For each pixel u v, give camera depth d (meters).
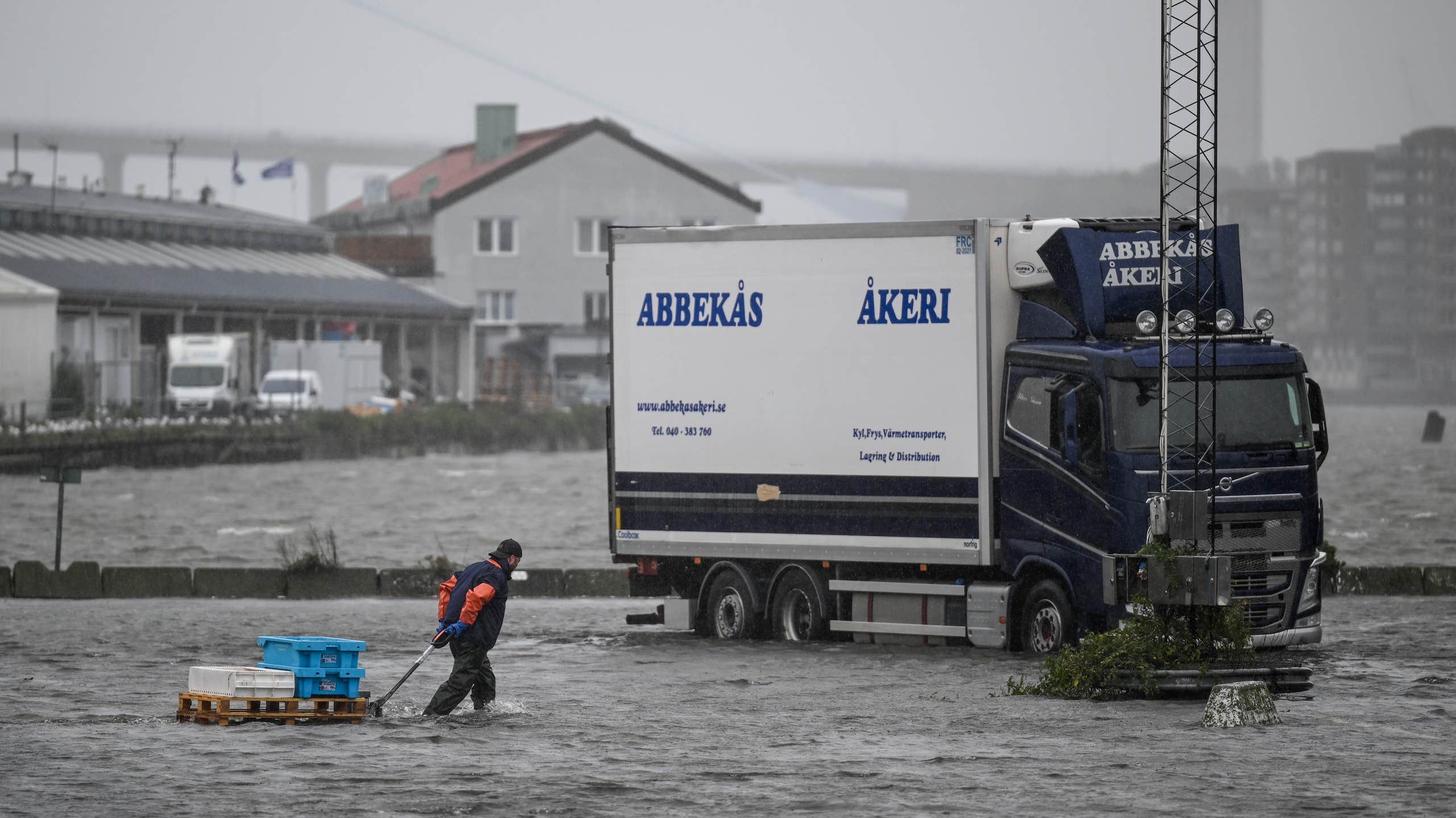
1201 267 74.69
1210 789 46.34
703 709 62.41
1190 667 64.56
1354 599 106.56
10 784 47.47
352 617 98.62
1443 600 105.94
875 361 79.50
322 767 50.28
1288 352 72.38
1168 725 57.84
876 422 79.56
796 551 81.56
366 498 199.50
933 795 45.91
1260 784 47.03
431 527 166.25
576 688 68.44
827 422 80.69
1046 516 74.69
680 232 84.06
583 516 179.12
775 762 51.09
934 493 78.12
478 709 61.88
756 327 82.31
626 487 85.50
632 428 85.31
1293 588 71.56
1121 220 77.50
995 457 76.94
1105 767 49.88
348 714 59.44
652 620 87.69
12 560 135.38
